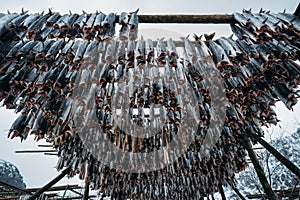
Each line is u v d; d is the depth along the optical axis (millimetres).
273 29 2619
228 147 5484
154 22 3127
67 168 5645
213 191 7719
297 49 2998
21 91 3287
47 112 3520
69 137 4789
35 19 2713
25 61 2840
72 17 2826
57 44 2953
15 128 3475
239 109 4094
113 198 7398
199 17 3100
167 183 6957
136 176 6473
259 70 3236
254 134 4379
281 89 3475
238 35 3016
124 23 2793
